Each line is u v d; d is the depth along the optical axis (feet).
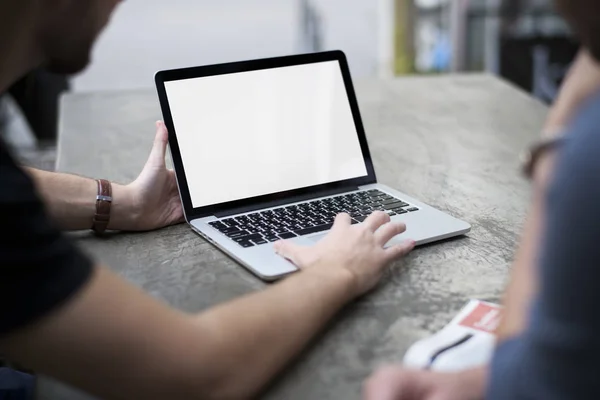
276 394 2.48
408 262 3.41
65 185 3.77
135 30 15.01
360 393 2.45
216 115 3.95
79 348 2.27
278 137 4.06
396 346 2.72
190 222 3.80
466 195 4.33
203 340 2.42
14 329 2.20
